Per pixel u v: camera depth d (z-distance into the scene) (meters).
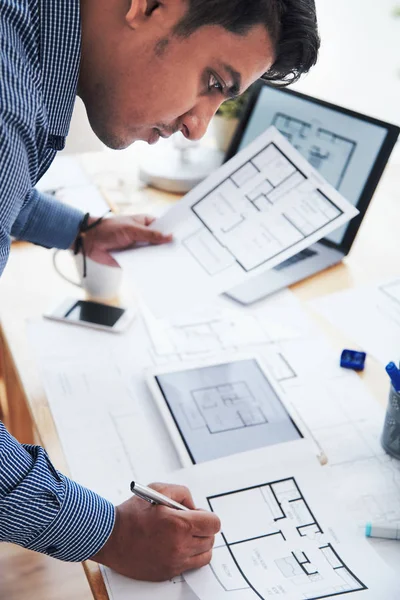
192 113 0.86
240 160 1.18
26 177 0.72
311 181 1.15
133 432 0.91
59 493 0.74
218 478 0.84
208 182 1.18
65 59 0.76
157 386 0.97
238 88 0.83
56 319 1.09
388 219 1.40
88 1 0.78
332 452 0.89
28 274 1.19
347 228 1.25
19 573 1.24
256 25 0.77
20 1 0.72
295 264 1.23
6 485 0.72
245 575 0.74
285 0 0.78
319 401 0.97
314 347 1.07
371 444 0.91
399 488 0.85
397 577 0.74
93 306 1.12
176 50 0.78
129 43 0.79
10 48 0.69
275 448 0.89
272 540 0.78
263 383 0.99
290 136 1.31
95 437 0.90
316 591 0.72
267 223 1.14
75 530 0.74
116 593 0.73
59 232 1.12
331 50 2.08
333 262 1.25
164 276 1.08
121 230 1.12
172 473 0.85
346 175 1.25
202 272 1.09
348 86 2.11
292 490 0.83
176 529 0.74
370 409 0.96
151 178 1.43
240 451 0.88
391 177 1.56
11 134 0.68
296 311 1.14
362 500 0.83
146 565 0.74
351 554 0.76
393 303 1.15
